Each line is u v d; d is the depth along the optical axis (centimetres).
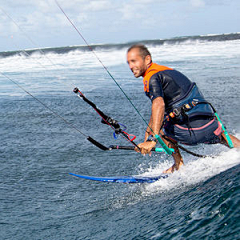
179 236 261
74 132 879
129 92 1445
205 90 1348
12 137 859
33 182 562
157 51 3291
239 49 3209
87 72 2134
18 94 1544
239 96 1191
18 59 2838
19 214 439
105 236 326
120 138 808
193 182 399
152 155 672
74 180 563
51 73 2112
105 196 479
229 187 309
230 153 459
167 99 385
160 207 354
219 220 261
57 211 443
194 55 2866
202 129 394
